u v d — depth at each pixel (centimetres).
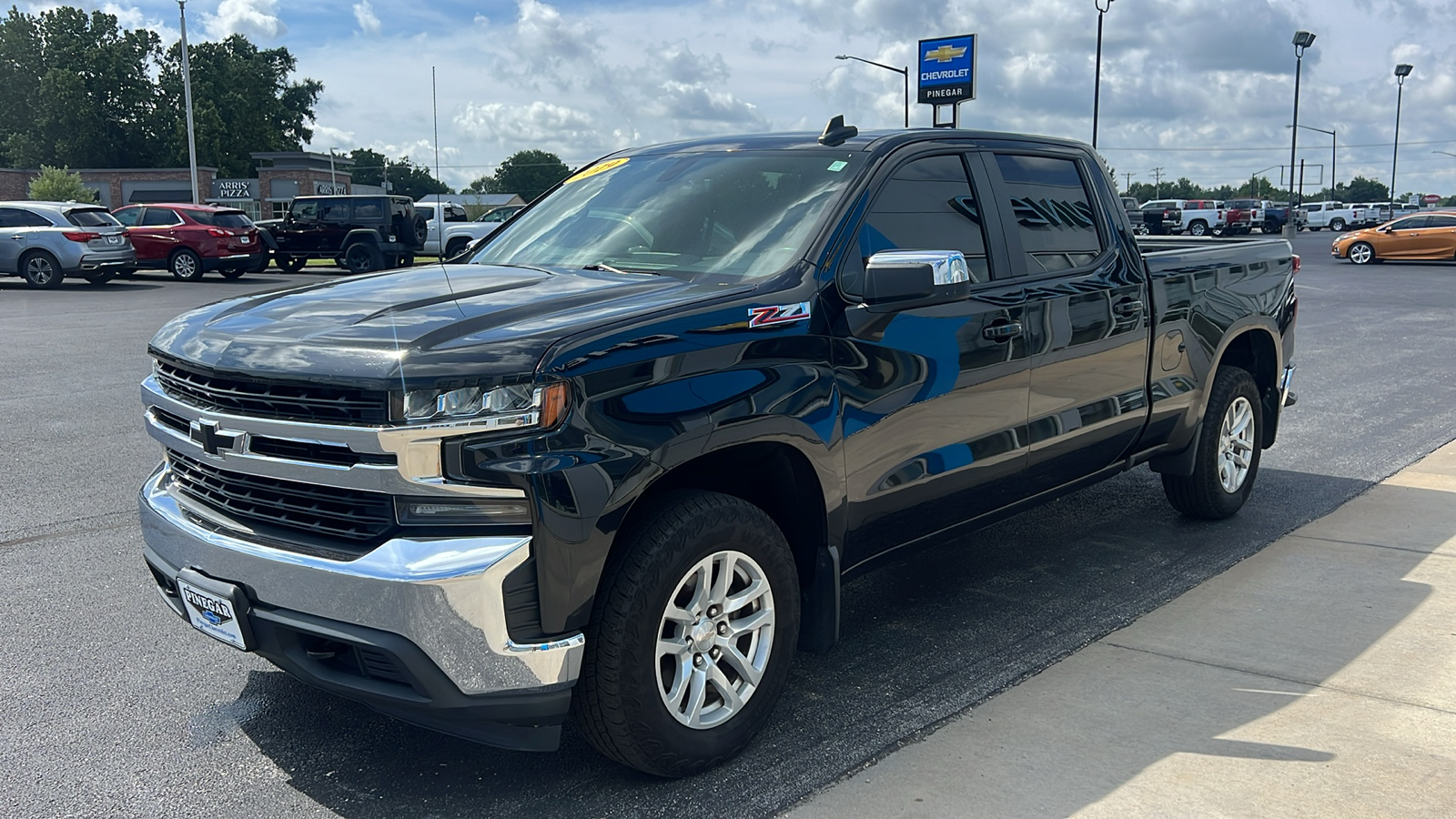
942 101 3650
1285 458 728
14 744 345
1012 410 415
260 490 307
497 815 302
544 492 274
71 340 1355
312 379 282
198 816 303
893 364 362
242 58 8769
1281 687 377
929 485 383
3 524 580
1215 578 494
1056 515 605
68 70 8031
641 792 313
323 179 5353
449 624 272
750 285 338
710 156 429
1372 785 311
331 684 295
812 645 359
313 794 315
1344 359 1195
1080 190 477
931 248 390
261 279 2602
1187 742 338
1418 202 10244
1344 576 494
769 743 341
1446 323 1548
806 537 358
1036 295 423
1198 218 5506
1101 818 295
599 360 286
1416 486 650
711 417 304
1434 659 401
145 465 709
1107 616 448
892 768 324
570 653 283
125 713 367
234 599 299
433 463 273
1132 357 481
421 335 290
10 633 434
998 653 411
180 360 319
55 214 2273
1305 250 3956
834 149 398
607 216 414
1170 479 571
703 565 309
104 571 507
